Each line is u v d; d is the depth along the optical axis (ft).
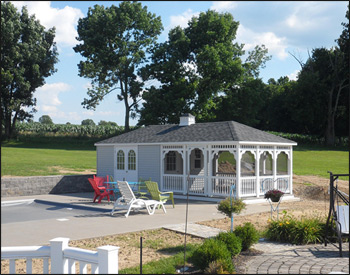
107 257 16.97
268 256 26.43
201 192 65.16
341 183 75.51
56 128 190.19
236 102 162.91
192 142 63.36
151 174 71.00
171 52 154.71
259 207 52.70
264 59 189.26
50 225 39.45
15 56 161.48
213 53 144.87
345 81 180.04
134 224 39.34
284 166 68.28
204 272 22.38
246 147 59.88
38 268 23.79
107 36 166.50
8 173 89.35
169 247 29.19
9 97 168.35
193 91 150.82
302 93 179.32
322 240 30.99
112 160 78.23
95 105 172.14
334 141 178.70
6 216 48.85
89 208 52.90
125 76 169.07
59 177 74.38
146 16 171.63
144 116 151.43
